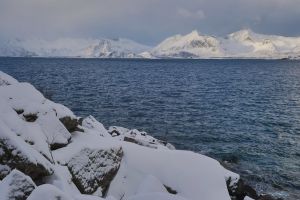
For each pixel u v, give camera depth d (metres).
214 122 42.31
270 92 76.06
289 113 49.78
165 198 7.80
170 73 143.50
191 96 66.00
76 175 13.31
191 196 14.27
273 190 22.61
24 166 11.22
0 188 8.20
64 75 109.56
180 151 16.56
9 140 11.33
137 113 46.22
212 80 107.69
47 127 14.45
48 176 11.98
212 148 31.39
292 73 153.88
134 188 14.80
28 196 7.52
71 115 16.44
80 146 14.34
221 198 14.14
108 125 39.09
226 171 16.53
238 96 68.12
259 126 41.00
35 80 85.88
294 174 25.45
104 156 14.71
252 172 25.62
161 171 15.29
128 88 76.19
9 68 141.75
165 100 59.19
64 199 7.11
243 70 180.75
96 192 13.69
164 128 38.25
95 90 69.62
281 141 34.50
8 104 14.37
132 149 16.38
